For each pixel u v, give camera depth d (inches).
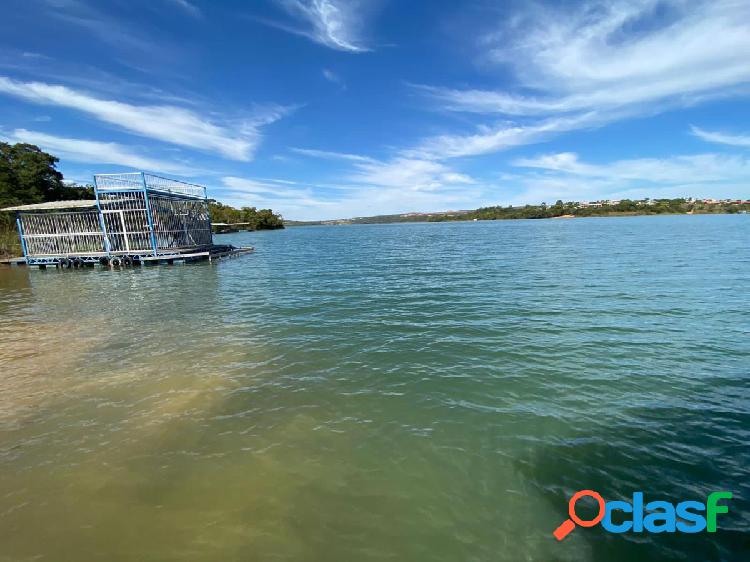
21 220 1244.5
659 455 195.8
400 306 534.9
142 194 1184.8
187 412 247.9
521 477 181.3
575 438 211.5
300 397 266.4
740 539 146.0
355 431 222.4
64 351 374.9
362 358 339.9
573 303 518.3
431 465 190.7
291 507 164.2
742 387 269.0
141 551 143.3
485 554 141.1
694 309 473.1
